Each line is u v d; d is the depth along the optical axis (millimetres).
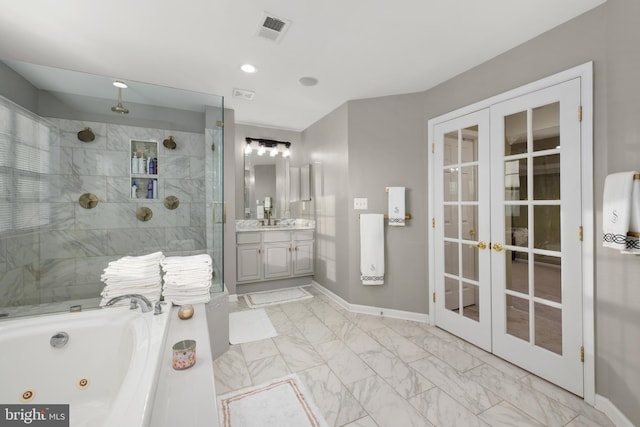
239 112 3527
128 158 2596
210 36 1915
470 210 2438
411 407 1639
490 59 2225
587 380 1676
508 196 2129
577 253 1730
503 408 1631
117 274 2000
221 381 1884
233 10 1656
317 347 2346
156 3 1586
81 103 2455
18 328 1559
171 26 1802
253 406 1638
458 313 2523
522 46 2014
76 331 1629
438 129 2668
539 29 1857
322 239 3773
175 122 2721
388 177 2965
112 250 2539
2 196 2135
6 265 2146
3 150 2137
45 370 1551
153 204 2668
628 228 1364
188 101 2660
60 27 1794
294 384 1847
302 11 1673
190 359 1287
